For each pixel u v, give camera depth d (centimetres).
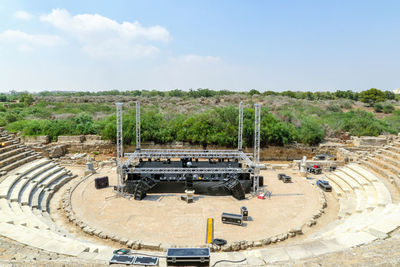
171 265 807
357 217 1317
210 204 1639
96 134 3519
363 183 1789
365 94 7750
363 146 3027
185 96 9175
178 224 1354
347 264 703
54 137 3378
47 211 1545
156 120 3584
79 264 745
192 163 2191
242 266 758
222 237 1221
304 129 3359
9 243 925
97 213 1486
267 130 3169
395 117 4916
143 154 2203
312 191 1892
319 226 1368
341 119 4075
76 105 6462
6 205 1380
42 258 809
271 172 2419
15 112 5162
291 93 8988
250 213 1505
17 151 2230
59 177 2106
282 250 895
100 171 2367
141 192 1698
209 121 3369
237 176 1886
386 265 677
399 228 1007
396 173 1819
